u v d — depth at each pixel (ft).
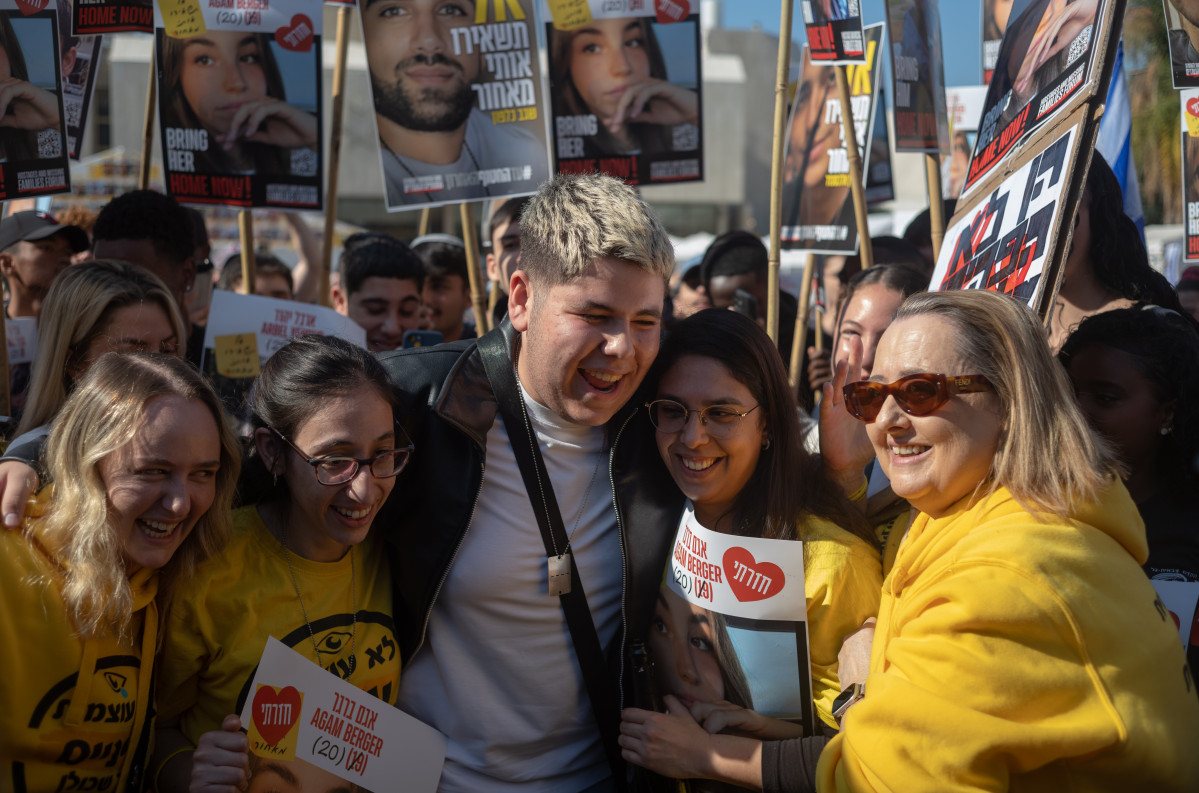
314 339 6.14
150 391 5.31
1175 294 8.04
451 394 6.22
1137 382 6.28
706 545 5.92
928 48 10.97
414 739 6.11
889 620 5.20
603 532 6.50
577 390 5.92
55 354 6.84
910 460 4.97
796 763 5.46
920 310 5.01
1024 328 4.80
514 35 10.23
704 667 5.98
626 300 5.66
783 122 9.88
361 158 56.13
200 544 5.71
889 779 4.49
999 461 4.75
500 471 6.35
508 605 6.29
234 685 5.73
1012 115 6.98
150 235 9.99
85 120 11.36
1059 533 4.51
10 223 11.84
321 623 5.98
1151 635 4.49
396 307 13.07
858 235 11.81
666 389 6.12
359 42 56.29
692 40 10.91
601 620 6.49
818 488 6.27
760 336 6.07
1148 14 39.17
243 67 10.14
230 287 16.24
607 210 5.64
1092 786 4.43
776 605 5.72
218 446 5.55
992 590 4.40
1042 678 4.30
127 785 5.55
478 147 10.32
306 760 5.69
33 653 5.13
